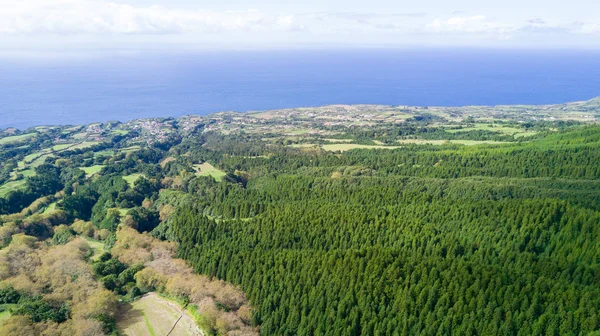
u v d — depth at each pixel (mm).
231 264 149125
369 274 127438
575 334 101562
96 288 137125
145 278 147125
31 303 124062
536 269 124875
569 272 123062
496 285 115188
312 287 129750
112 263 159875
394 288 121562
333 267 133750
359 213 170250
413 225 155375
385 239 152875
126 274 151500
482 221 152875
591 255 127312
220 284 143375
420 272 124875
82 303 127312
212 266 152625
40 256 158500
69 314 123188
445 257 139500
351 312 118125
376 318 115625
